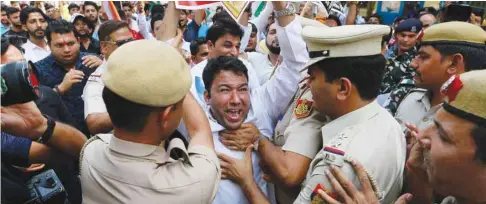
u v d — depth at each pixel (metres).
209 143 1.13
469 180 0.80
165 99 0.88
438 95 1.73
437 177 0.84
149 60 0.87
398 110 2.01
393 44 3.95
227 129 1.44
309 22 1.81
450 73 1.64
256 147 1.38
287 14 1.62
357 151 1.12
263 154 1.37
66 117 2.13
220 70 1.40
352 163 1.08
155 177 0.95
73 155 1.19
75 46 2.71
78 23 4.10
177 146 0.98
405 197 1.07
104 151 1.00
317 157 1.19
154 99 0.87
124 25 2.40
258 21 4.02
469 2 6.11
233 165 1.34
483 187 0.80
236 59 1.44
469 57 1.61
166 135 0.98
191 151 1.06
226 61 1.42
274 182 1.40
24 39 2.04
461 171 0.79
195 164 1.02
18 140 1.18
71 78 2.33
